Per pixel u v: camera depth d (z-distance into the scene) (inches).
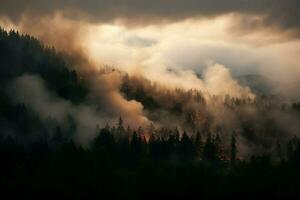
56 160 4916.3
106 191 4539.9
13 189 4471.0
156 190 4714.6
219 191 4835.1
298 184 4894.2
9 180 4628.4
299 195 4803.2
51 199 4360.2
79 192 4407.0
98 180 4618.6
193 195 4793.3
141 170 4958.2
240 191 4845.0
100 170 4852.4
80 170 4739.2
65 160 4886.8
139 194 4677.7
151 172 4923.7
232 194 4820.4
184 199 4763.8
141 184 4763.8
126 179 4864.7
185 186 4810.5
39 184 4458.7
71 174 4643.2
